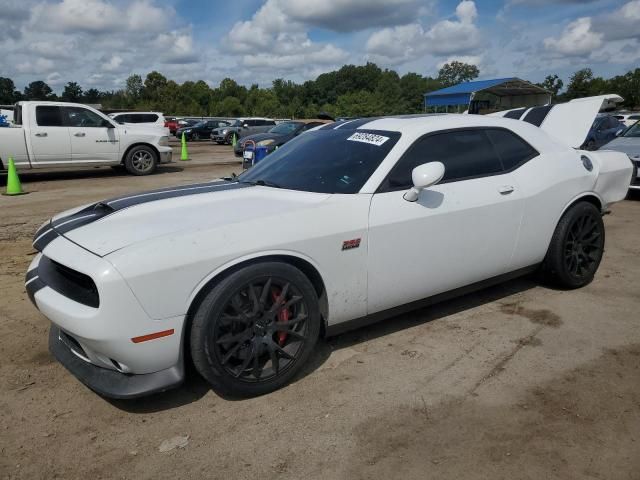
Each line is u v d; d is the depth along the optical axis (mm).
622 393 2711
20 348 3338
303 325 2807
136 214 2812
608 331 3451
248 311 2625
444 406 2627
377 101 96062
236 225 2604
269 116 87562
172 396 2775
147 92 86500
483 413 2561
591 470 2152
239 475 2174
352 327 3137
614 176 4352
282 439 2398
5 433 2480
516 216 3621
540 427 2441
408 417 2541
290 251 2689
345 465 2219
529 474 2139
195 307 2523
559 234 3951
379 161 3158
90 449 2359
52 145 11711
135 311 2334
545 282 4273
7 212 8023
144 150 12953
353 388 2809
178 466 2236
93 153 12250
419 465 2207
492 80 30578
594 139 14820
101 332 2320
